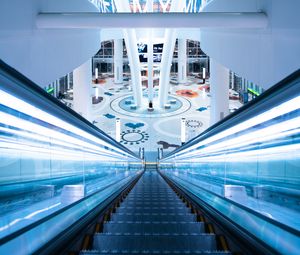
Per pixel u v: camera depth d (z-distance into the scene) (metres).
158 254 2.86
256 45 8.59
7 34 6.30
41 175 6.08
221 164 8.09
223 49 11.99
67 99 33.19
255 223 3.05
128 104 31.94
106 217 4.55
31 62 7.47
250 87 32.28
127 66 49.09
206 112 29.61
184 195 7.20
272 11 7.55
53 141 5.87
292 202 4.75
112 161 11.36
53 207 4.29
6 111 3.45
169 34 25.78
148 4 23.61
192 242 3.29
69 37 10.29
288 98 2.69
